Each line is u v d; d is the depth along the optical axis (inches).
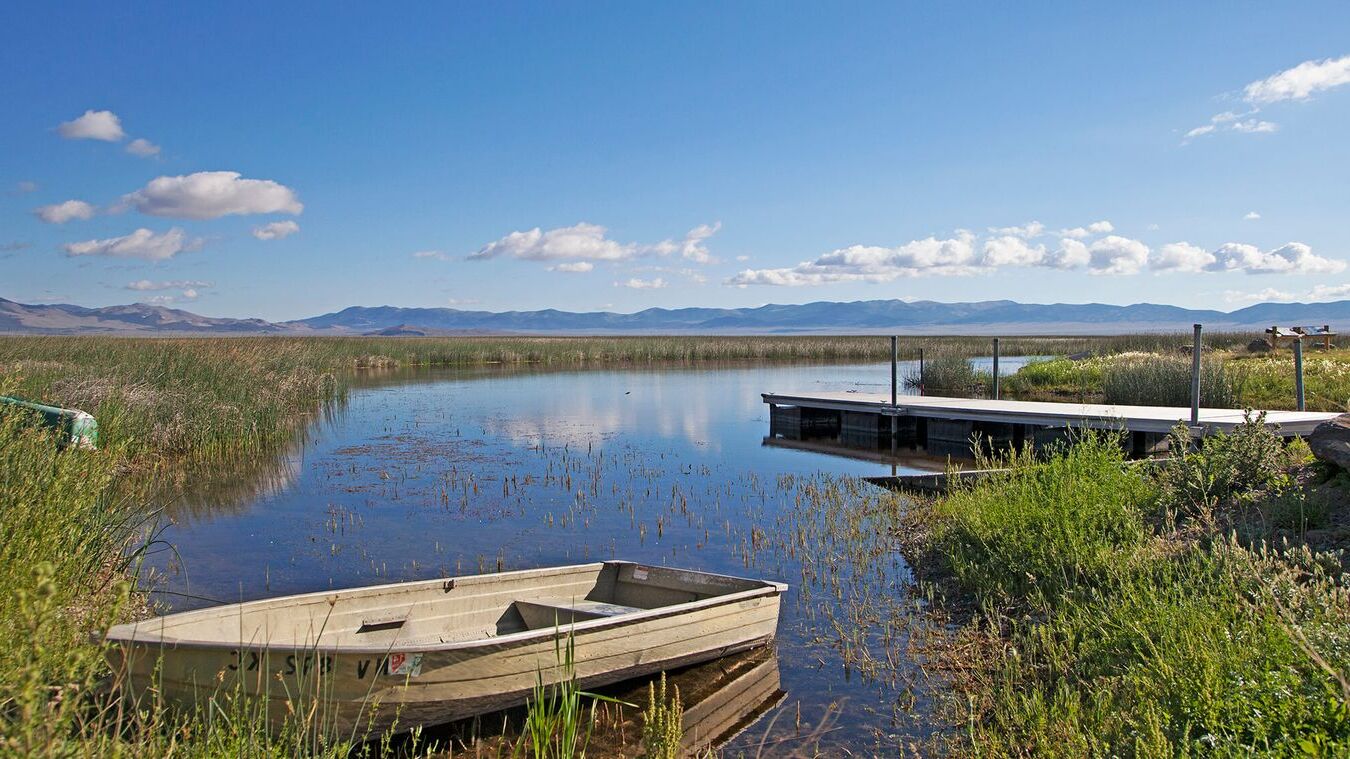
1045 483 361.7
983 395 986.1
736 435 797.2
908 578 341.7
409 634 257.9
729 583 281.6
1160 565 267.7
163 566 363.6
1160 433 554.3
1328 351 1159.0
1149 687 188.9
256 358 1040.8
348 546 402.6
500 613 277.4
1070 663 230.7
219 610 217.2
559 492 530.9
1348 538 265.4
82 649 138.6
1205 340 1390.3
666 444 740.7
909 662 258.2
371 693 199.9
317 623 239.9
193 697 188.4
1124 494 338.0
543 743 188.2
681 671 255.3
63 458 288.4
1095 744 172.9
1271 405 699.4
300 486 544.1
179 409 652.1
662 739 177.6
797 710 229.6
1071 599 268.2
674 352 2145.7
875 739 213.5
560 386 1344.7
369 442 737.6
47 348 920.9
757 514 465.1
